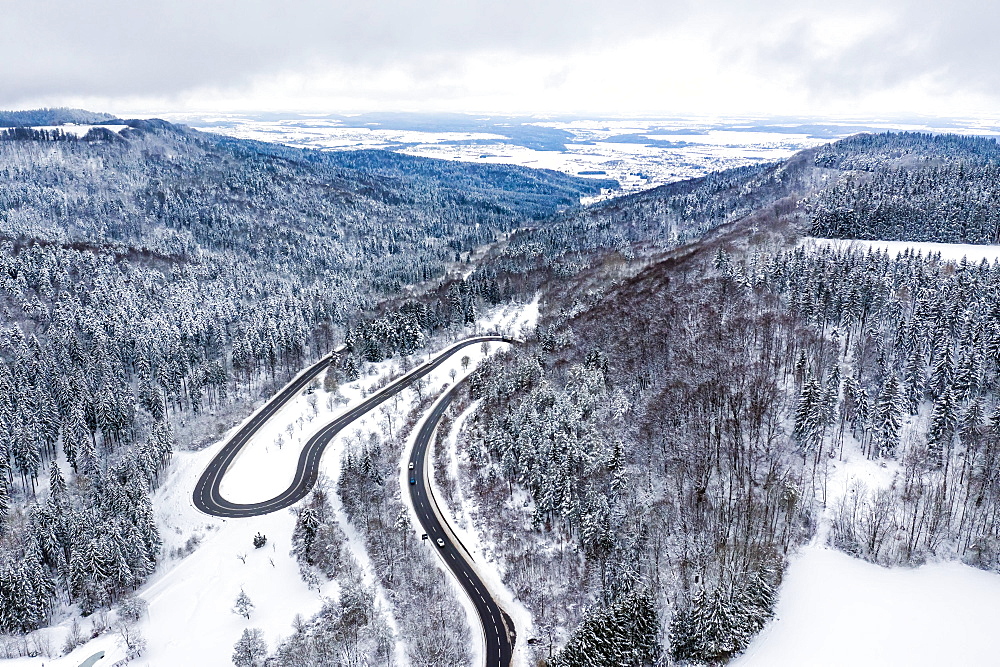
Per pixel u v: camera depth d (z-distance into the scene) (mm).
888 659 77500
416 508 131375
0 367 172500
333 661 91375
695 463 118812
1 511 134625
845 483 109875
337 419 175750
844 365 138250
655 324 169250
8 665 97750
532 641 95938
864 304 148375
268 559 122125
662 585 95750
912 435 117688
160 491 148250
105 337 195875
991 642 79250
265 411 185875
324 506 135375
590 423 131125
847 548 97062
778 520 103750
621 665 79938
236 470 154625
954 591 87875
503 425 139750
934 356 130625
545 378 158375
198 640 102312
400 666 91562
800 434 117438
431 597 105812
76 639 103250
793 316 157250
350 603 103062
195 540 129750
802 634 82562
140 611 108750
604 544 105500
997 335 121062
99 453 162000
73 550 114312
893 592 88000
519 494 128500
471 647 95688
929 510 100562
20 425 149875
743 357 144375
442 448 152500
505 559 113875
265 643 97750
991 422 107750
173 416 182500
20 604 105188
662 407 135000
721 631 81125
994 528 97312
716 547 99125
